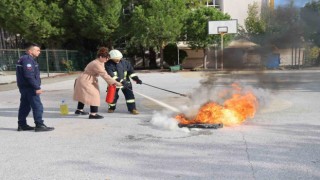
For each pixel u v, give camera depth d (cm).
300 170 462
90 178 456
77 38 3412
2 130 756
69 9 3058
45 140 658
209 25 2936
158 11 2931
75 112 924
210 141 613
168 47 3225
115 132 704
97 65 839
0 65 2673
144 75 2503
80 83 852
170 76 2302
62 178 459
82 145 616
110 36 3170
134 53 3544
